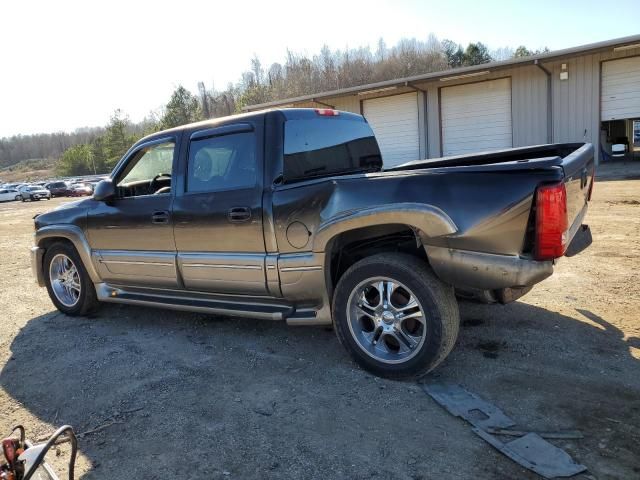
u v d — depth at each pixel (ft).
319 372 12.14
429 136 73.67
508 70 66.64
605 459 8.32
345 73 239.71
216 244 13.60
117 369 13.12
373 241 12.72
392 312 11.36
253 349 13.83
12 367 13.82
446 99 71.77
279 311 13.00
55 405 11.47
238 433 9.76
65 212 17.31
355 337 11.84
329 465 8.61
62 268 18.13
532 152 14.44
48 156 547.90
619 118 61.41
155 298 15.67
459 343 13.12
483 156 14.82
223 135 13.65
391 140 76.95
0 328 17.28
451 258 10.45
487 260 10.21
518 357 12.16
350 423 9.85
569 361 11.78
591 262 19.98
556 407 9.91
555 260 10.35
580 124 63.57
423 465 8.46
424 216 10.41
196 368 12.84
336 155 14.57
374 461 8.65
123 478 8.65
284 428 9.82
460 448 8.86
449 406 10.14
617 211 31.30
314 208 11.87
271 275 12.73
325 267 12.06
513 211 9.87
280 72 278.26
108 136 305.94
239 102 249.34
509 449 8.69
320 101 80.64
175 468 8.82
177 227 14.30
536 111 65.87
